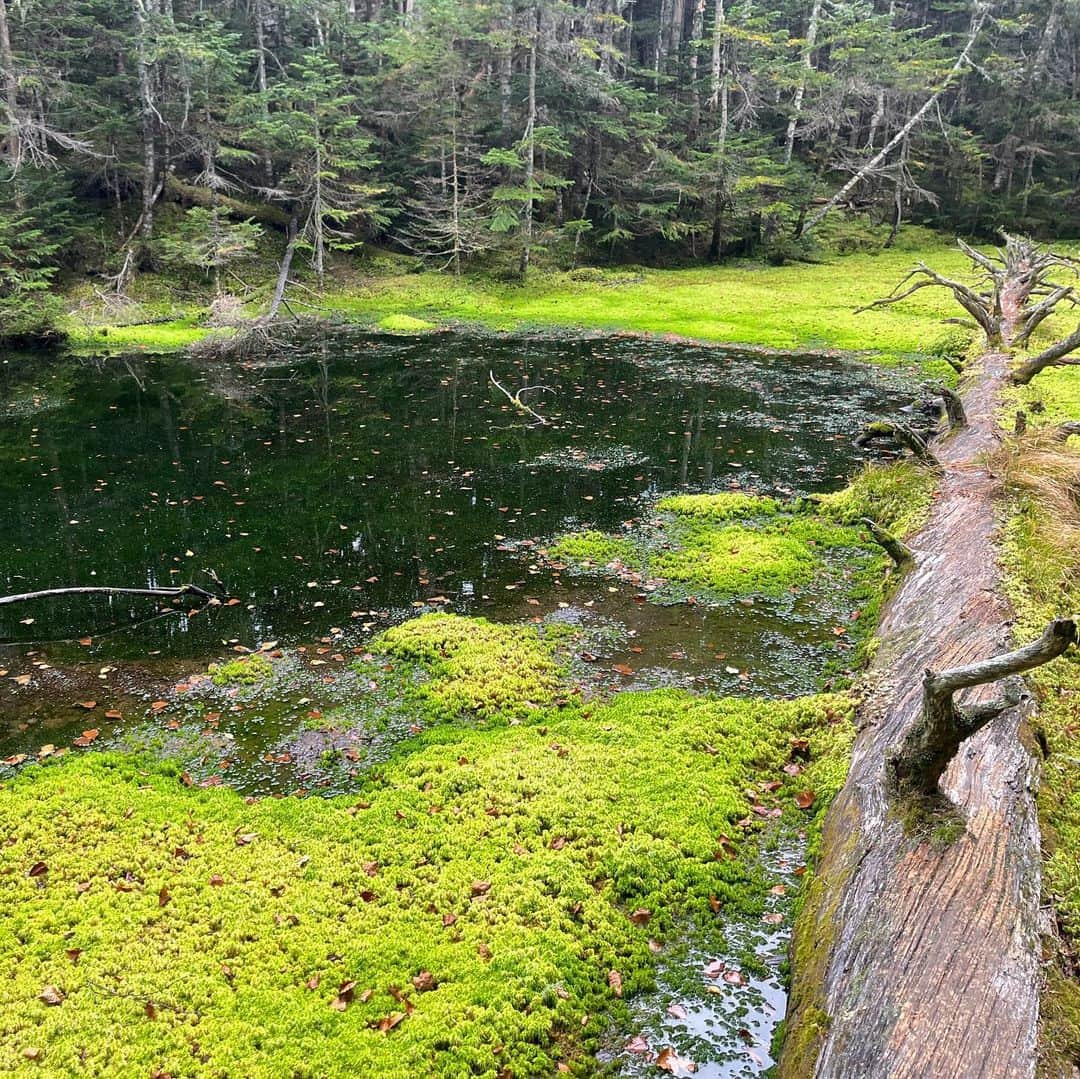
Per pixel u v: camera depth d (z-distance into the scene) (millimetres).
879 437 10719
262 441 12891
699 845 4406
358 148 26703
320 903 4043
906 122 36719
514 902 4023
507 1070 3215
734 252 33781
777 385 16344
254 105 25672
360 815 4699
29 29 23125
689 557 8438
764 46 34188
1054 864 3451
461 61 27688
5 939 3816
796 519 9391
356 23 31469
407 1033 3348
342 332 22500
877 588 7465
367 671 6402
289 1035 3354
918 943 2959
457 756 5246
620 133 29609
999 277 17234
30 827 4598
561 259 30938
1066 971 2934
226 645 6875
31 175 21938
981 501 7281
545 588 7832
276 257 27859
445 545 8891
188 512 9938
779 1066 3139
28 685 6289
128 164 24922
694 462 11664
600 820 4594
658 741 5359
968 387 12234
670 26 38062
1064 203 35344
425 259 30031
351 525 9492
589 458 11883
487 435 13117
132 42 23922
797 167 31922
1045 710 4617
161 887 4148
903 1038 2627
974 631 5137
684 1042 3377
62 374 17656
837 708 5477
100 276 23859
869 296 24797
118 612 7465
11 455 12180
